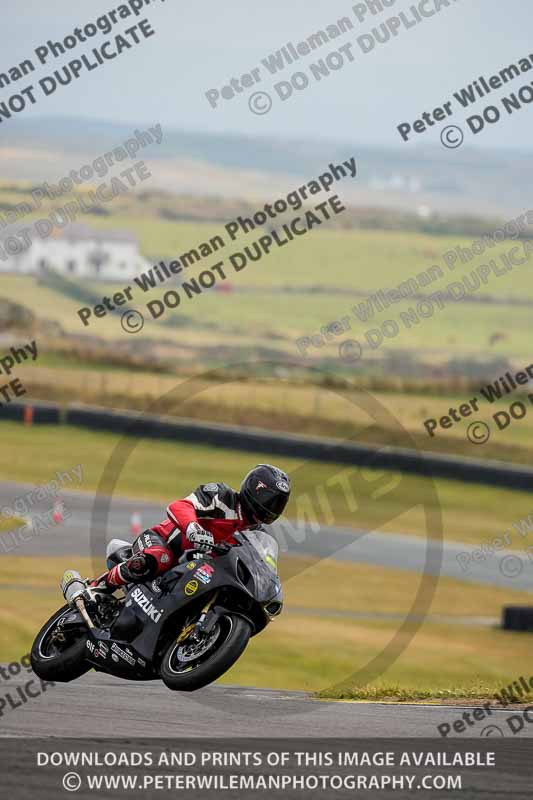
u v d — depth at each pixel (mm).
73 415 135875
